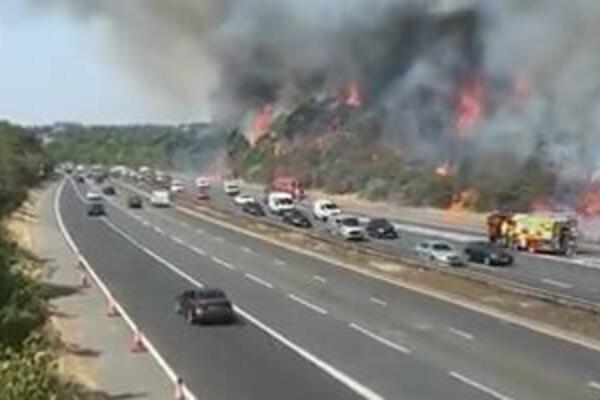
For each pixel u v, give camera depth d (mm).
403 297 82562
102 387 50125
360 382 50406
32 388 34844
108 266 106938
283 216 165500
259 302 80312
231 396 47656
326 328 67625
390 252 111375
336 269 104062
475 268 105188
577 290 86125
